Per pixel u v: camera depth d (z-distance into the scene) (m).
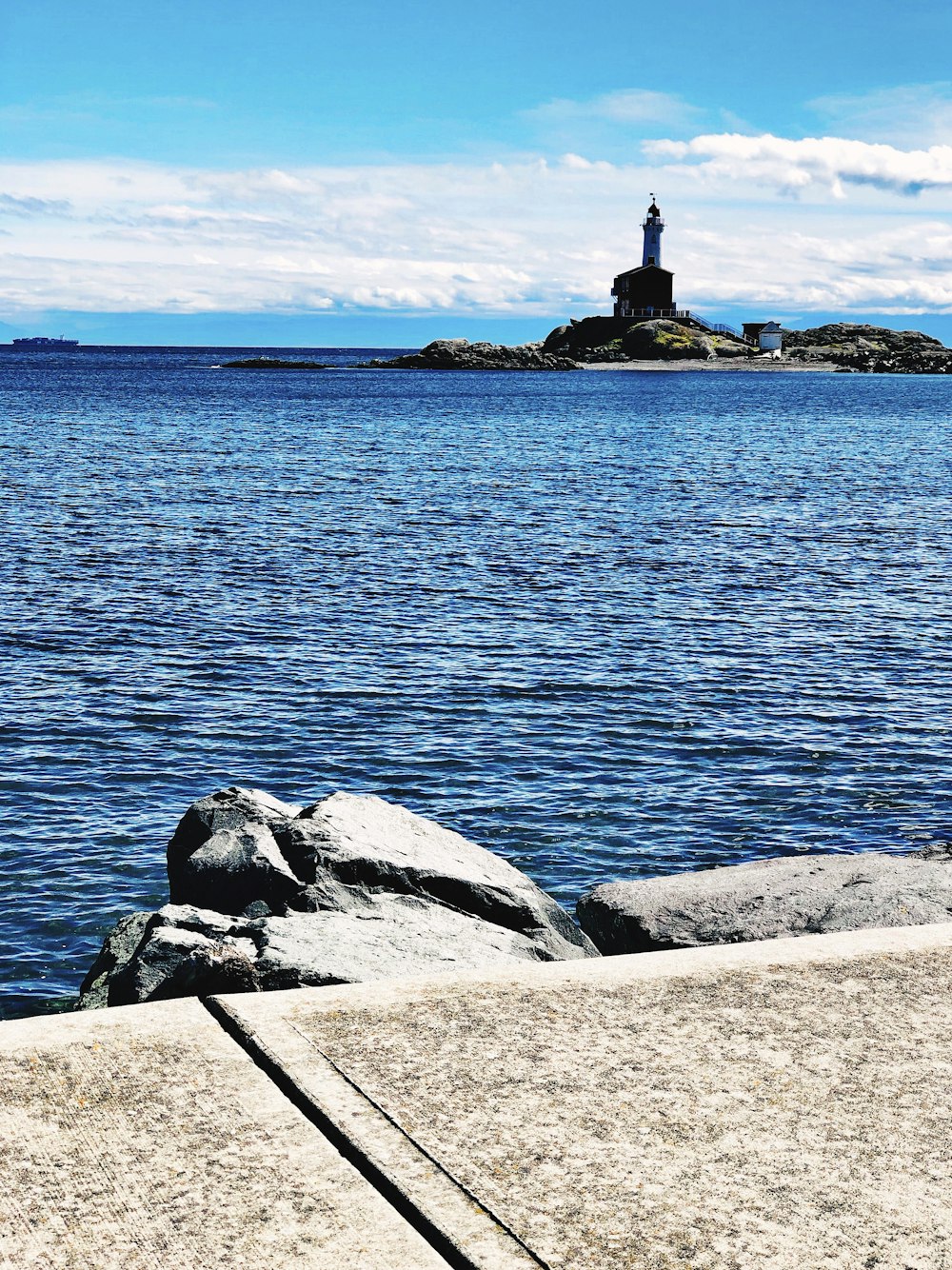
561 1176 3.42
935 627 24.05
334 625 23.77
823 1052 4.18
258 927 8.20
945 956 5.07
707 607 25.75
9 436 67.50
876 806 15.04
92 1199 3.27
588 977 4.78
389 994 4.58
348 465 55.25
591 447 66.12
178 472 50.69
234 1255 3.05
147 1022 4.34
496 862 10.73
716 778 15.93
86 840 13.67
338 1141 3.57
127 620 23.98
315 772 15.96
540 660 21.47
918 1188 3.43
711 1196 3.36
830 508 41.97
